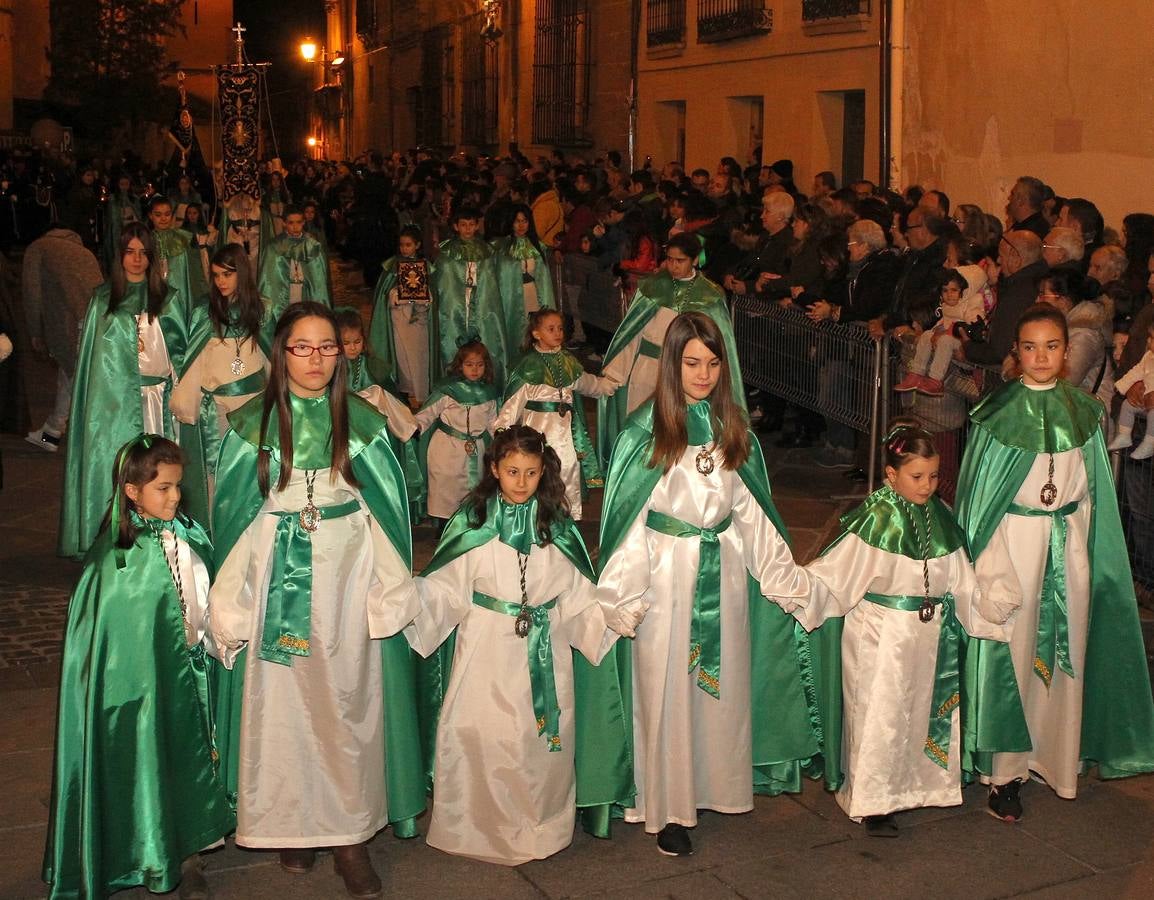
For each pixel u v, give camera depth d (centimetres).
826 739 458
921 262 843
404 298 1013
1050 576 460
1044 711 471
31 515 827
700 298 794
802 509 841
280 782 408
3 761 491
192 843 410
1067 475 457
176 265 740
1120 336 692
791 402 947
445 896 410
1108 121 999
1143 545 663
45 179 2344
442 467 768
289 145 4934
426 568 427
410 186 1988
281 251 1170
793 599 437
